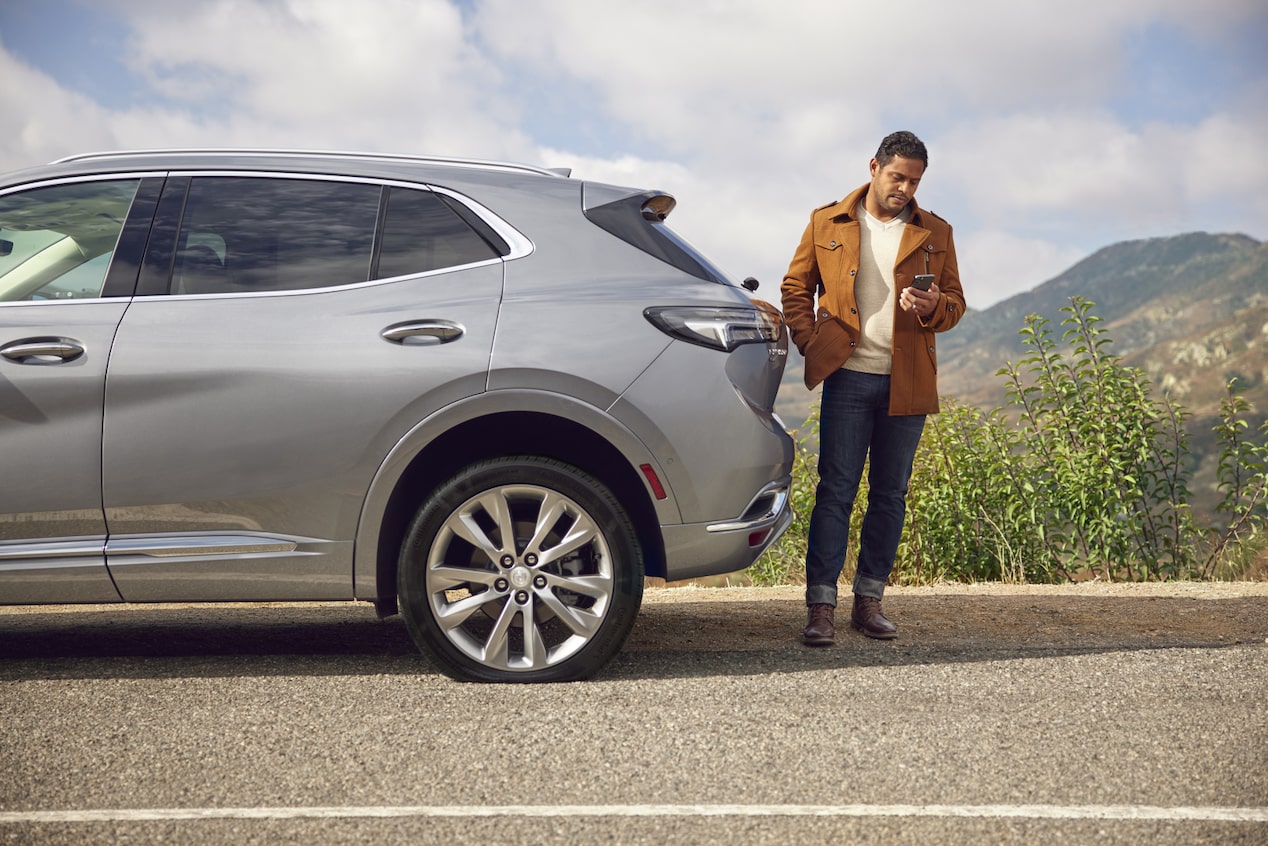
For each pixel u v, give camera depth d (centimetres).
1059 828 243
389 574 377
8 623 506
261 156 393
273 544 366
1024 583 672
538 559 367
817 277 468
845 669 392
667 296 377
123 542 364
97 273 375
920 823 246
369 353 364
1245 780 273
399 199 387
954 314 446
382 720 327
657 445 368
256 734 313
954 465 712
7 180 388
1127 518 684
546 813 254
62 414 361
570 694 355
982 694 353
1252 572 675
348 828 246
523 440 392
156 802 262
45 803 261
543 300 372
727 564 377
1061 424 702
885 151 440
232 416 362
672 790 268
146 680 377
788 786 270
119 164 390
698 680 375
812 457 754
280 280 375
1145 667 387
